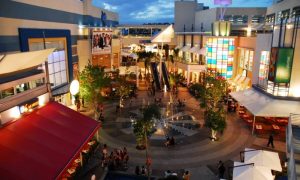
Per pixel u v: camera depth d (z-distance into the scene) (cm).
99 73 3159
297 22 2650
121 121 3153
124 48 7919
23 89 2331
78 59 3906
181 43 6975
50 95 2136
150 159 2217
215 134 2650
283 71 2761
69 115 2042
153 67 5369
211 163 2198
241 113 3312
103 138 2681
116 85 4159
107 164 2105
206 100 3397
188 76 5084
